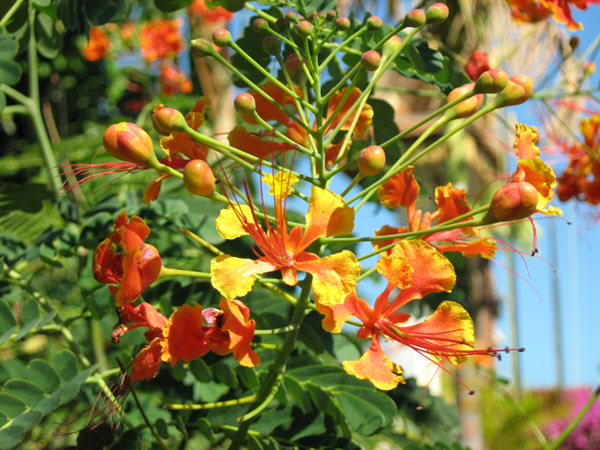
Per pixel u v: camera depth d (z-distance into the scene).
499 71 0.25
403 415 0.35
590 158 0.42
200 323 0.24
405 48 0.32
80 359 0.31
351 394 0.28
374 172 0.24
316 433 0.28
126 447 0.27
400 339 0.25
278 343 0.30
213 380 0.30
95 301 0.31
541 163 0.24
